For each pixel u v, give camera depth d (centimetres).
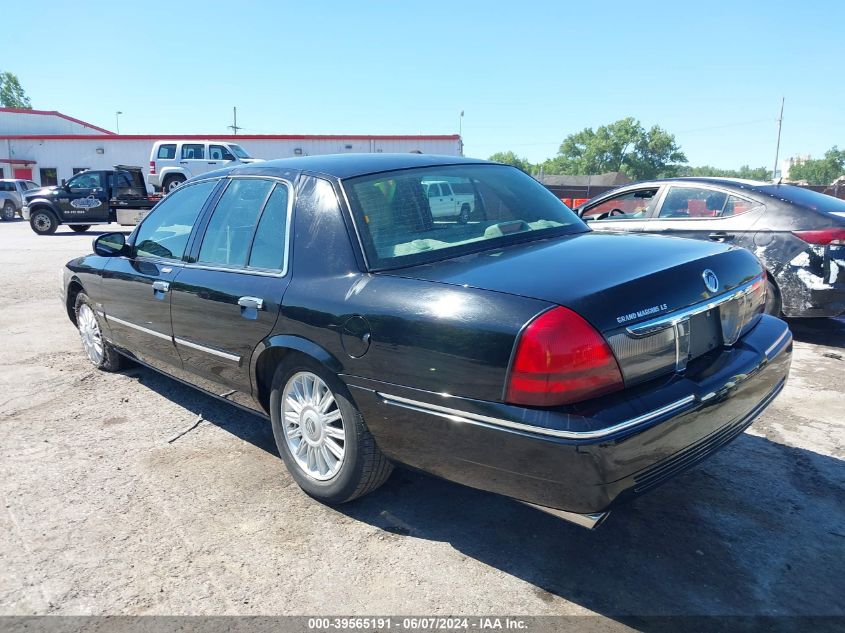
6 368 567
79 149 3603
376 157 365
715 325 286
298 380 328
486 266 275
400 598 260
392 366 269
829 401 462
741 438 402
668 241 319
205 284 366
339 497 317
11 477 364
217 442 408
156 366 450
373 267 292
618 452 225
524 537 300
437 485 350
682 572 272
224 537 304
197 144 2348
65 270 557
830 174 11981
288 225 332
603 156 9788
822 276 577
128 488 351
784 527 304
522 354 232
